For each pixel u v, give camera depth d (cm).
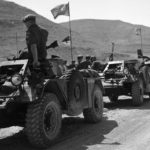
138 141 669
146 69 1394
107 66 1405
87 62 955
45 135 646
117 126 842
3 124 704
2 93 640
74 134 770
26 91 631
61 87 720
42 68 716
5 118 686
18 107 688
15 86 639
